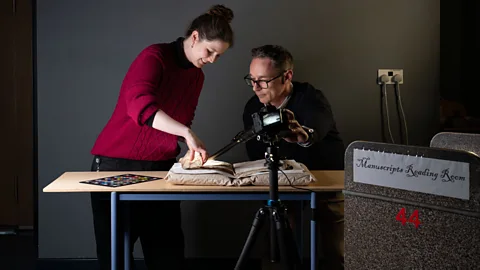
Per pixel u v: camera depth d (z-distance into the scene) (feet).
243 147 10.41
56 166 10.30
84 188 6.79
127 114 7.80
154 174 7.83
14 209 13.30
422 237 4.93
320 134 7.43
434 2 10.26
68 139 10.27
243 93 10.30
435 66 10.34
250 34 10.20
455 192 4.61
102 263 7.92
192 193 6.95
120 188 6.82
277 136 6.23
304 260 10.36
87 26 10.12
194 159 7.07
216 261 10.56
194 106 8.51
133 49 10.17
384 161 5.20
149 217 8.31
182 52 7.72
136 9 10.12
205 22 7.24
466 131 10.28
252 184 6.95
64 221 10.37
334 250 8.13
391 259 5.25
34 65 10.18
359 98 10.36
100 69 10.19
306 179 6.89
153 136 7.98
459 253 4.65
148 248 8.50
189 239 10.55
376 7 10.25
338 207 8.06
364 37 10.27
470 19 10.15
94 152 8.23
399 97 10.34
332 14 10.22
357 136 10.41
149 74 7.33
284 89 7.88
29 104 13.17
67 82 10.19
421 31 10.30
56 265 10.37
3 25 13.02
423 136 10.44
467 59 10.20
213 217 10.53
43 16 10.09
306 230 10.30
